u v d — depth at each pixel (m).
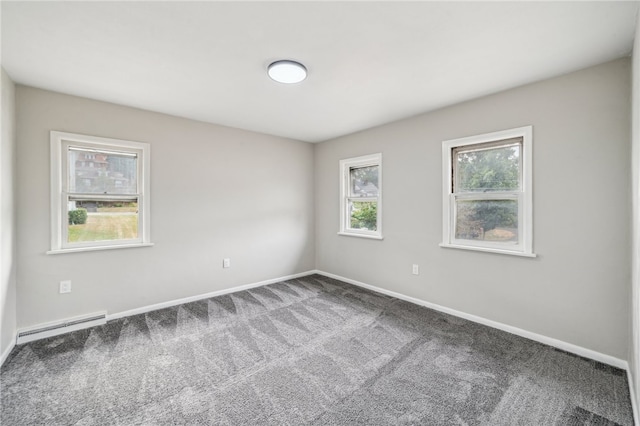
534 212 2.52
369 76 2.39
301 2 1.51
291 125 3.82
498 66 2.22
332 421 1.61
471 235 3.01
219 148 3.78
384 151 3.79
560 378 1.99
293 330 2.74
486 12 1.60
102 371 2.07
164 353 2.32
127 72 2.30
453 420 1.61
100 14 1.60
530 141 2.52
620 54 2.05
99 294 2.93
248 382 1.95
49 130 2.65
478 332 2.69
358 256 4.21
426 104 3.04
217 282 3.78
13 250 2.42
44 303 2.64
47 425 1.57
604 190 2.18
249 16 1.63
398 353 2.32
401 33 1.80
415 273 3.46
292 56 2.07
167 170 3.36
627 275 2.09
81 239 2.87
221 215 3.81
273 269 4.38
